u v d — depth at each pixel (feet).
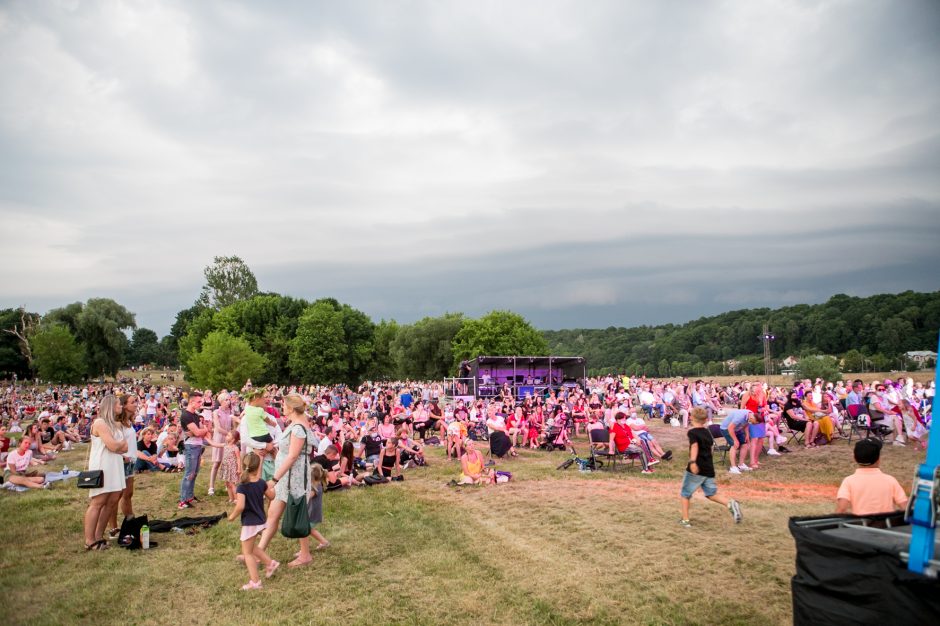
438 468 49.21
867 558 11.14
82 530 29.76
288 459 23.08
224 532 29.04
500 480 41.50
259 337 253.44
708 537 25.79
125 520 26.94
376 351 265.34
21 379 269.03
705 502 32.65
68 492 40.04
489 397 98.37
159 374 378.73
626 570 22.35
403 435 50.39
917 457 43.57
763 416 43.27
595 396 71.77
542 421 62.39
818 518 13.78
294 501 23.11
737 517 27.35
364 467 45.75
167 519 31.86
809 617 12.10
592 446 46.21
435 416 66.95
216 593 21.34
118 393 29.22
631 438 45.93
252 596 21.02
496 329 209.05
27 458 43.04
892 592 10.65
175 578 22.82
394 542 27.14
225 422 37.86
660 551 24.23
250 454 22.33
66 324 260.62
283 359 252.83
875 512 16.89
